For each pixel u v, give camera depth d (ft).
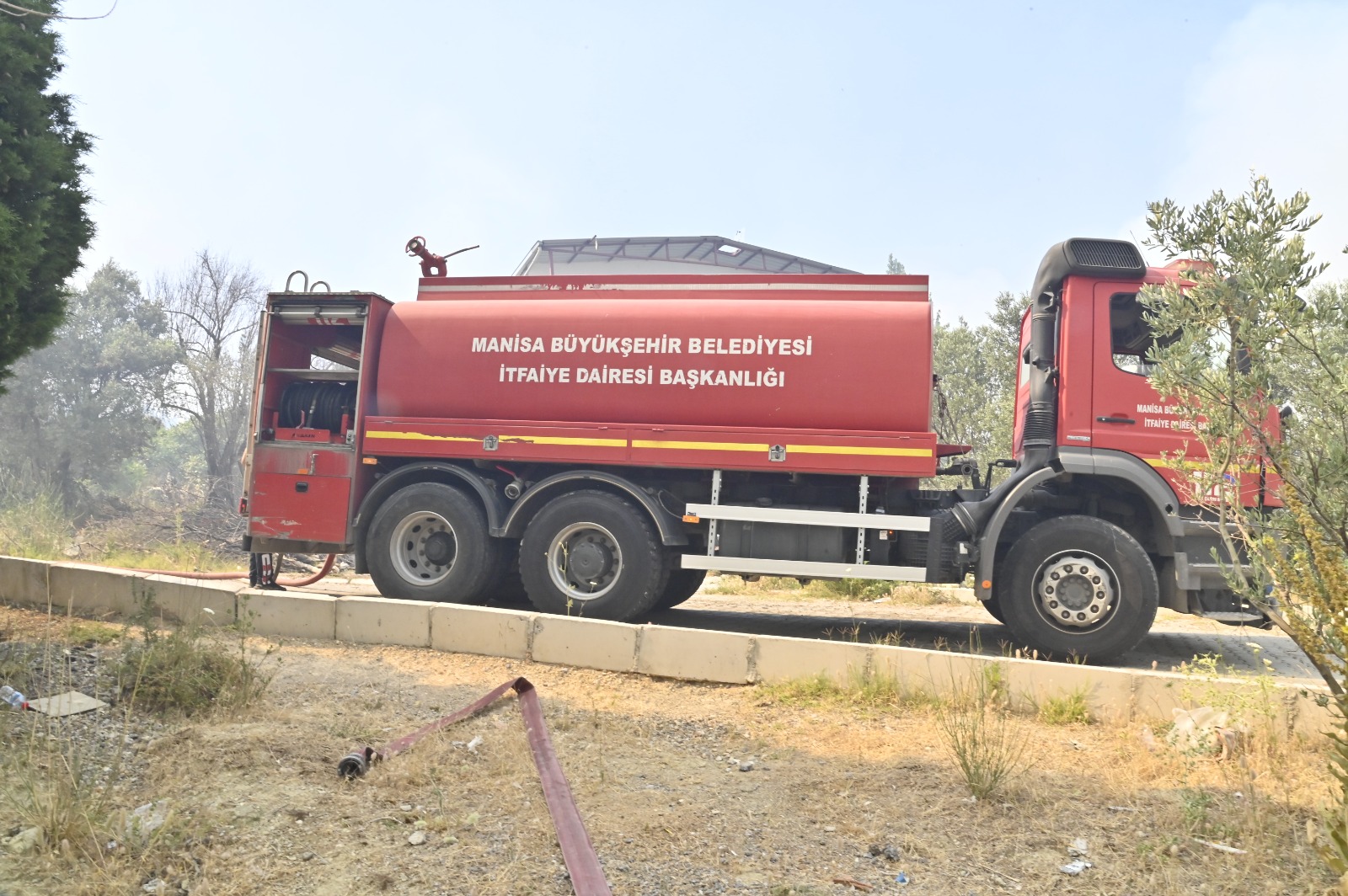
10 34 19.60
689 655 20.98
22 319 20.59
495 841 11.55
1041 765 15.26
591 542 27.63
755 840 12.04
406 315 29.58
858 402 26.05
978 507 25.71
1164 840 11.98
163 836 10.94
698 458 26.58
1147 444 25.00
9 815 11.30
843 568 26.03
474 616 22.88
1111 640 24.57
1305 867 11.27
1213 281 13.24
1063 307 25.91
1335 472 12.10
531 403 28.14
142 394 128.16
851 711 18.52
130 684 16.60
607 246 60.49
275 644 23.06
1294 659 27.04
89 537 70.85
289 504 29.14
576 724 17.19
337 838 11.43
